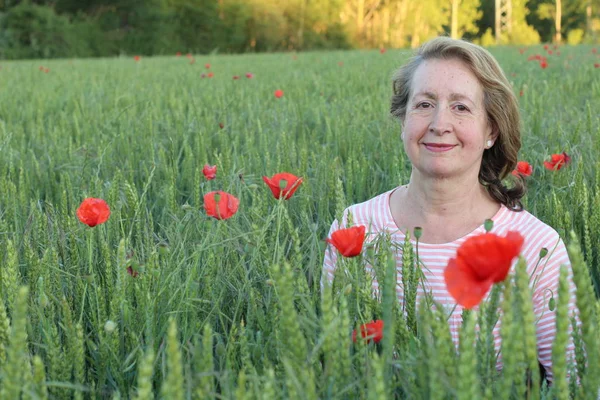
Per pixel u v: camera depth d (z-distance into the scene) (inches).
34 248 107.4
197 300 81.2
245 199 138.2
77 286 87.2
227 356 66.0
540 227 97.4
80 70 703.1
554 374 47.8
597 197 109.2
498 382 53.3
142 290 79.7
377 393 46.4
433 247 97.8
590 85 371.2
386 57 890.1
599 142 162.1
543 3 2797.7
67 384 57.7
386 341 54.6
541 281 92.9
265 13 1899.6
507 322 47.4
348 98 335.6
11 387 48.5
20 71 709.3
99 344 73.6
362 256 81.7
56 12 1811.0
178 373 46.6
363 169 153.9
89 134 236.8
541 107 227.3
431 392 48.1
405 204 103.1
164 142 208.1
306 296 75.5
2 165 175.5
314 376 60.2
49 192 161.6
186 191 159.0
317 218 127.0
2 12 1679.4
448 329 52.7
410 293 75.6
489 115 99.1
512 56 791.7
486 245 47.4
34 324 79.2
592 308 52.6
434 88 96.0
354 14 2278.5
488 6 2972.4
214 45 1884.8
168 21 1845.5
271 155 190.2
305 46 1988.2
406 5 2375.7
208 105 305.6
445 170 94.7
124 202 127.6
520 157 168.9
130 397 69.9
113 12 1828.2
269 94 343.6
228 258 99.5
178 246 99.2
